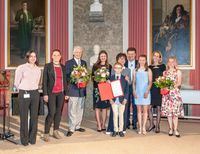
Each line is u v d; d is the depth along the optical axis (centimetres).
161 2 1035
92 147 608
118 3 1052
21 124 623
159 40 1038
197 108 1016
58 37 1082
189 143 642
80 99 739
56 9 1082
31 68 623
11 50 1087
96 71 719
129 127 801
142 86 726
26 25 1085
